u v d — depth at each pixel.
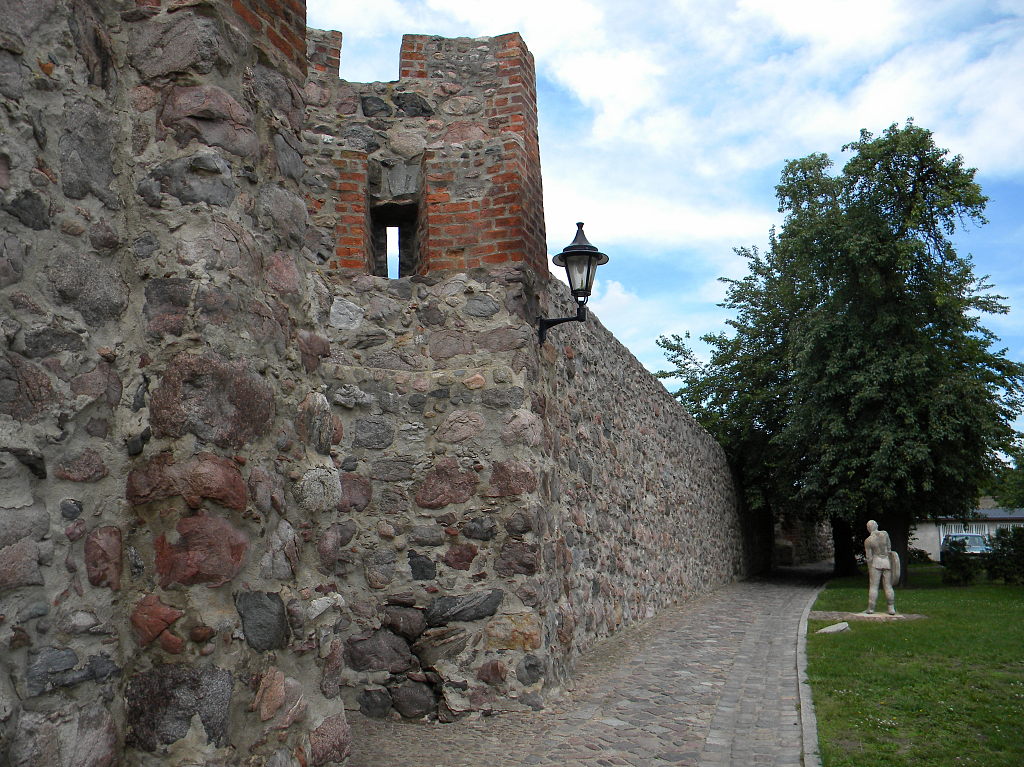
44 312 2.24
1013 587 15.41
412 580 5.44
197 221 2.57
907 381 16.27
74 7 2.46
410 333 5.75
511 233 5.81
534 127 6.29
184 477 2.39
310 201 5.78
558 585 6.11
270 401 2.76
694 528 14.70
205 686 2.33
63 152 2.36
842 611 11.77
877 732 4.89
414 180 6.03
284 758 2.63
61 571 2.20
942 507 16.88
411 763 4.29
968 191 15.97
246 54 2.86
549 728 4.95
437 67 6.18
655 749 4.60
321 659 2.91
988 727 4.95
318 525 3.01
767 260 23.11
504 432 5.57
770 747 4.68
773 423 21.00
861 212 16.78
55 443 2.23
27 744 2.05
